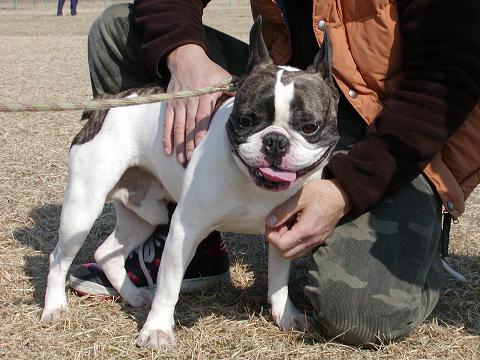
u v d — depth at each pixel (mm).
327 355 2230
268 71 2055
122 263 2695
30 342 2279
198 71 2447
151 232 2779
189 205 2203
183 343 2281
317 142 2002
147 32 2609
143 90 2609
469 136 2451
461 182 2521
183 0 2639
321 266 2256
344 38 2479
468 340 2332
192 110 2369
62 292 2523
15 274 2818
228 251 3172
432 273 2375
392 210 2369
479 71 2275
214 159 2154
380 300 2199
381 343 2271
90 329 2361
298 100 1957
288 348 2271
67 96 7043
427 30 2293
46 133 5160
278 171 1959
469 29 2260
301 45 2656
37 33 15414
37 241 3188
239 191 2156
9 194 3787
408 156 2256
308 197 2213
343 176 2242
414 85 2299
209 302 2645
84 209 2463
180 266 2240
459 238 3270
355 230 2320
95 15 22391
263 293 2730
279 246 2230
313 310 2416
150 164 2531
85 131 2516
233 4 26156
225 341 2311
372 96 2490
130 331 2367
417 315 2271
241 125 1998
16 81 8078
